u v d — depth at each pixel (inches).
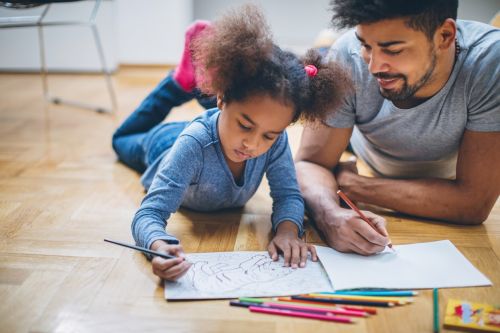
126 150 66.4
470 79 46.2
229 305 38.4
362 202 54.2
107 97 108.3
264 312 37.4
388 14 39.3
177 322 36.6
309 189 51.7
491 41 46.3
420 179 52.4
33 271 42.9
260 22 41.8
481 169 48.4
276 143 50.1
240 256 44.9
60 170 66.6
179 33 132.3
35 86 118.0
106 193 59.5
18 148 75.2
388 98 45.7
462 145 49.4
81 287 40.7
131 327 36.1
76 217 53.4
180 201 46.3
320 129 53.7
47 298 39.3
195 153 46.7
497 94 45.3
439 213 51.1
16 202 56.6
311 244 46.8
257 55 40.3
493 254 46.4
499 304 38.9
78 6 125.2
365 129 54.2
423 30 40.6
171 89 65.8
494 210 55.4
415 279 41.4
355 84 51.0
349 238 44.2
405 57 41.5
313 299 38.6
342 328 36.1
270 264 43.5
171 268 39.6
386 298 38.9
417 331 35.9
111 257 45.3
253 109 40.1
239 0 133.6
